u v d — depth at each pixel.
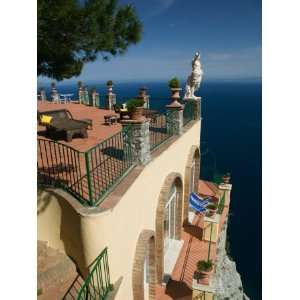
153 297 10.01
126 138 8.38
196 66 15.24
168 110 12.32
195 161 16.67
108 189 6.76
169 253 12.60
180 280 11.30
